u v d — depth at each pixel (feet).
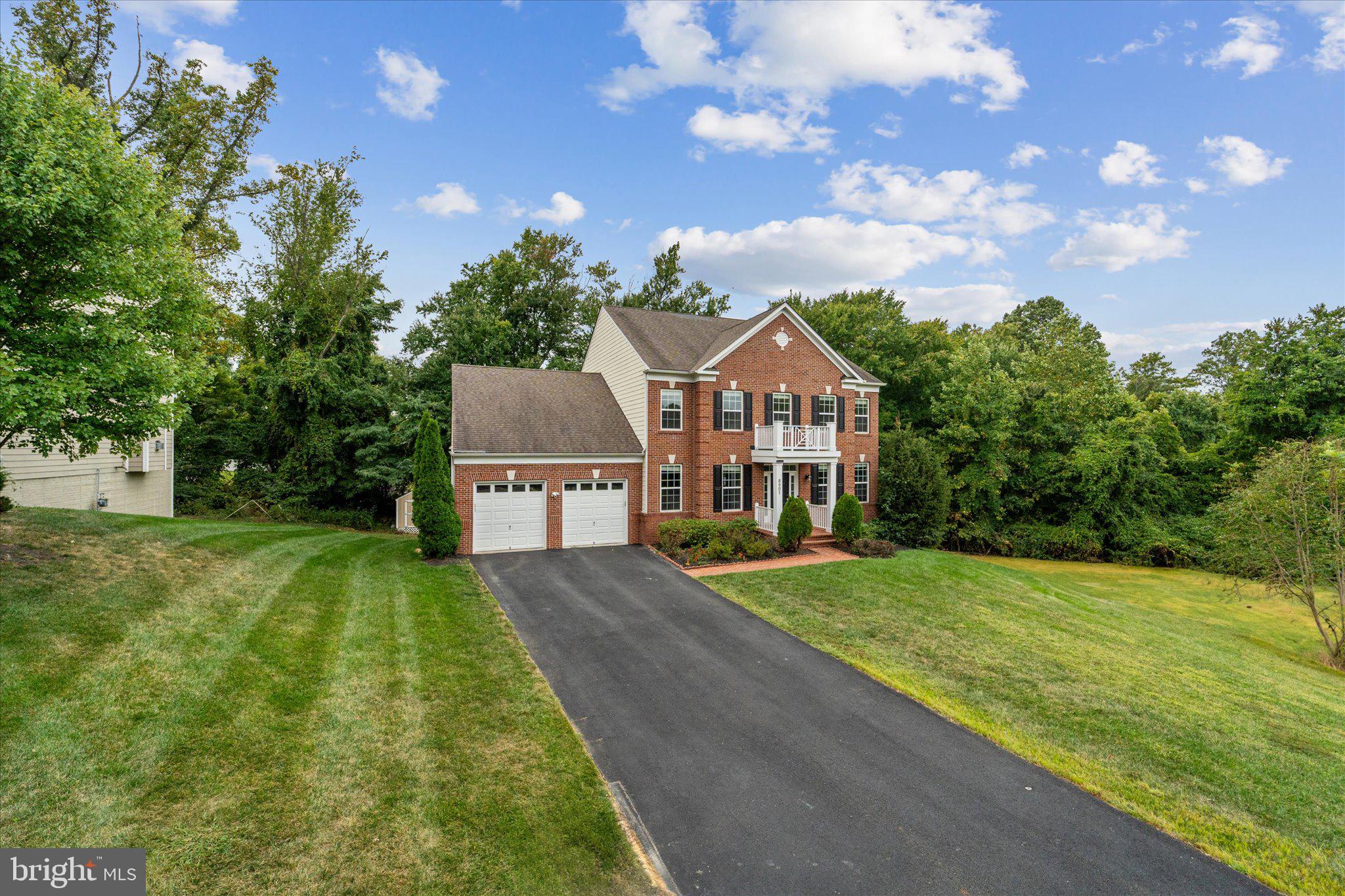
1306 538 56.08
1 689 22.43
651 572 57.47
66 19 65.98
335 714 26.37
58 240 28.09
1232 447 98.37
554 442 67.67
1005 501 100.89
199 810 19.40
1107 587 77.15
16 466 50.67
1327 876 20.97
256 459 94.58
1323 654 54.90
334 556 53.62
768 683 34.42
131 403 31.65
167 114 73.00
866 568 60.59
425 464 58.65
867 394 87.10
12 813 17.79
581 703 31.40
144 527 45.93
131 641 28.02
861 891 19.13
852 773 25.77
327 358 92.48
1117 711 33.30
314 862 18.17
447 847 19.58
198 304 36.52
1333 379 89.35
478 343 106.32
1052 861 20.77
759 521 75.05
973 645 42.39
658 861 20.24
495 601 46.88
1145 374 180.04
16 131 25.86
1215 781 26.89
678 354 77.46
